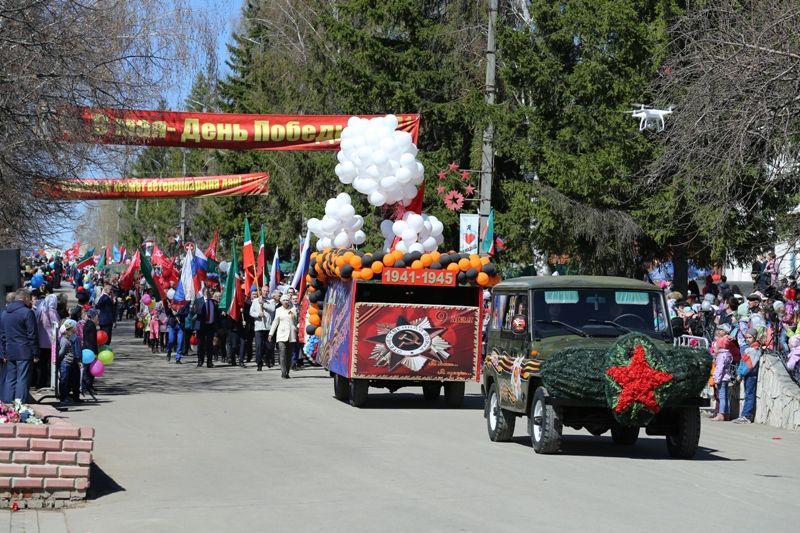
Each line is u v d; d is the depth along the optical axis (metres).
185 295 47.84
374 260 30.28
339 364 31.61
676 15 44.91
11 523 14.34
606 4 45.81
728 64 27.02
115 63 35.03
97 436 23.45
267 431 24.56
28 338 26.66
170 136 37.81
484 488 16.92
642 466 19.64
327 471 18.75
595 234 46.44
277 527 13.99
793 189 31.61
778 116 26.42
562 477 18.08
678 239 47.47
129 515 14.95
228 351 50.69
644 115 31.48
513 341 22.42
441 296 31.97
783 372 28.31
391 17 53.84
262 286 51.09
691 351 20.00
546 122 47.62
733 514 14.80
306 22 64.19
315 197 63.91
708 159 28.92
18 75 31.88
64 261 154.25
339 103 54.00
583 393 19.98
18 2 32.34
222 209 77.62
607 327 21.56
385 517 14.57
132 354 53.84
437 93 53.91
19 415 17.41
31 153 33.88
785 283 34.03
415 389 38.19
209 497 16.33
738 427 27.86
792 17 26.48
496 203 52.88
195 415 27.73
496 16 47.03
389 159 31.45
